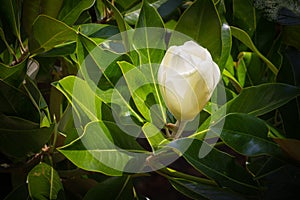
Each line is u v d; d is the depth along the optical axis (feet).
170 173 4.12
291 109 4.27
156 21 4.16
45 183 3.97
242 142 3.98
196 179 4.13
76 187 4.49
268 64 4.57
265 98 4.06
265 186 4.20
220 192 4.10
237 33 4.54
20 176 4.40
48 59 4.59
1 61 4.41
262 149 4.00
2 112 4.07
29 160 4.31
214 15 4.21
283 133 4.28
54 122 4.09
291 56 4.43
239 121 3.99
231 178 4.03
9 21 4.27
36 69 4.53
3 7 4.24
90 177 4.47
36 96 4.19
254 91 4.04
